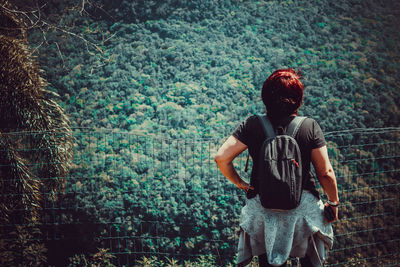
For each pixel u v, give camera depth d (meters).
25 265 5.36
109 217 8.27
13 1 10.10
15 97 5.99
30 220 5.96
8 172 5.74
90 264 6.75
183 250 7.70
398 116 12.09
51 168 6.20
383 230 6.61
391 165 9.29
